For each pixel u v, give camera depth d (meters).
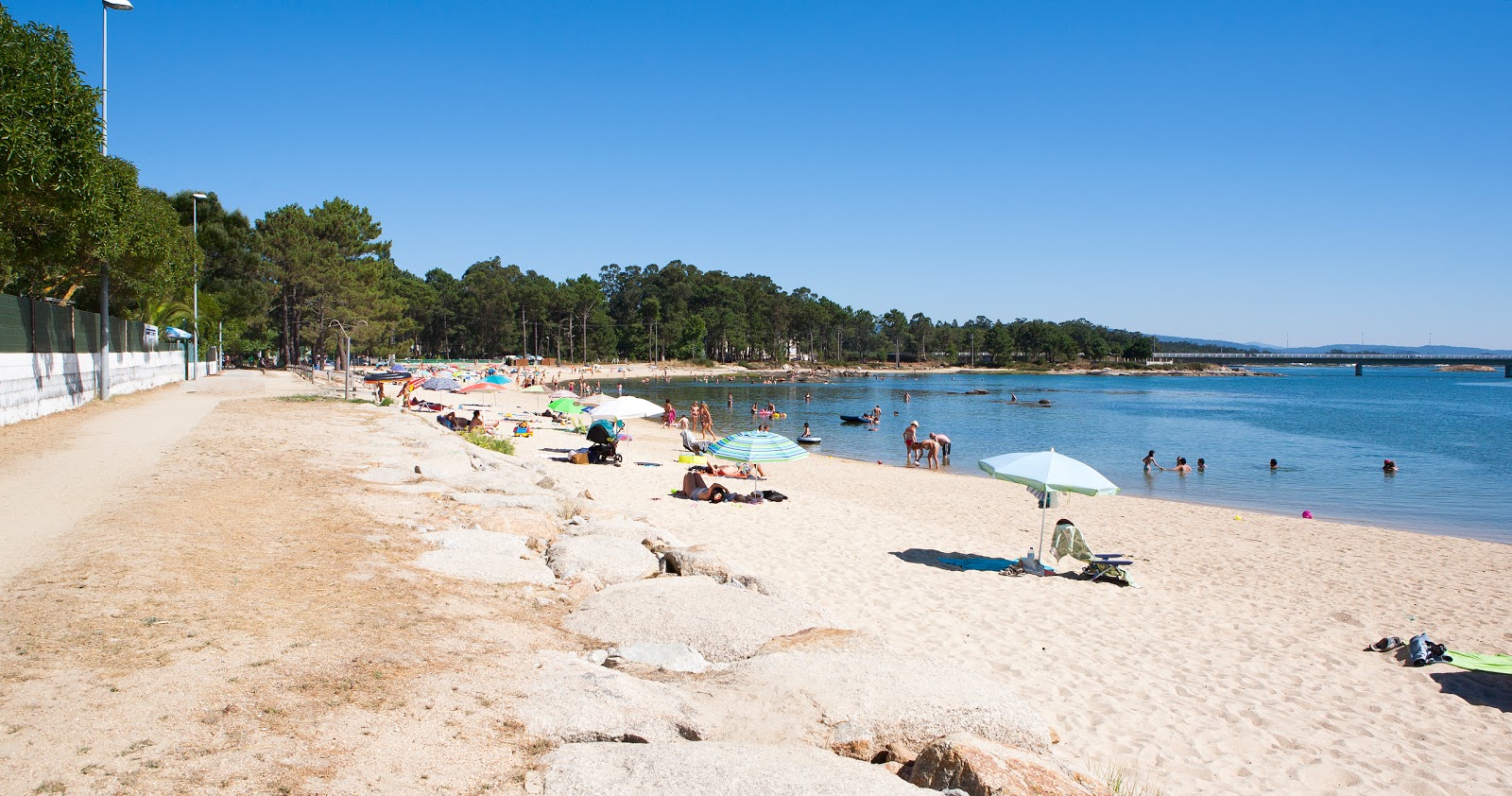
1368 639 10.62
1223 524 18.92
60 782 3.77
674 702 5.34
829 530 15.84
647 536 11.21
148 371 35.66
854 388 101.94
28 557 7.63
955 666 6.49
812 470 26.75
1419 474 30.14
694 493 18.38
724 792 4.12
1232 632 10.69
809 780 4.30
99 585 6.77
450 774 4.23
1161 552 15.76
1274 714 8.04
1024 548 15.48
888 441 40.19
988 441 41.06
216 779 3.92
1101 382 137.25
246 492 11.92
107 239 19.06
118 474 12.93
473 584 8.19
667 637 7.01
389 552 8.94
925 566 13.34
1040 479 12.88
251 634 5.91
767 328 163.00
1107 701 8.09
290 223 63.38
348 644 5.91
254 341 70.62
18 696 4.61
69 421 20.53
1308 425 51.25
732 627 7.17
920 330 186.12
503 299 122.94
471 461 17.11
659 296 158.75
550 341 134.88
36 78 13.78
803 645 6.81
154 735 4.29
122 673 5.02
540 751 4.61
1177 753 7.08
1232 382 143.12
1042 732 5.63
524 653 6.18
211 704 4.70
